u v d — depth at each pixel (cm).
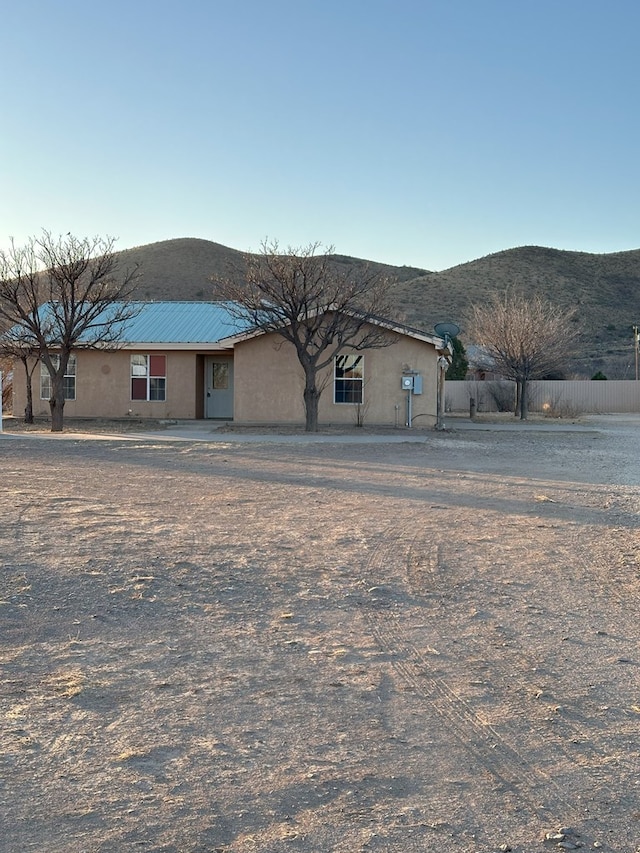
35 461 1738
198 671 558
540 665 581
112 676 545
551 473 1675
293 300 2625
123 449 2042
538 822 369
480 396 4784
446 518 1133
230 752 437
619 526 1094
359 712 494
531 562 887
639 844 351
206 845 346
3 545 880
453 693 526
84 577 768
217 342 3059
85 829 357
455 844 349
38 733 456
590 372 6412
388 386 2906
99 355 3244
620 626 674
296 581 788
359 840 351
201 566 827
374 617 687
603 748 448
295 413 2936
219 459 1845
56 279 2759
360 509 1192
